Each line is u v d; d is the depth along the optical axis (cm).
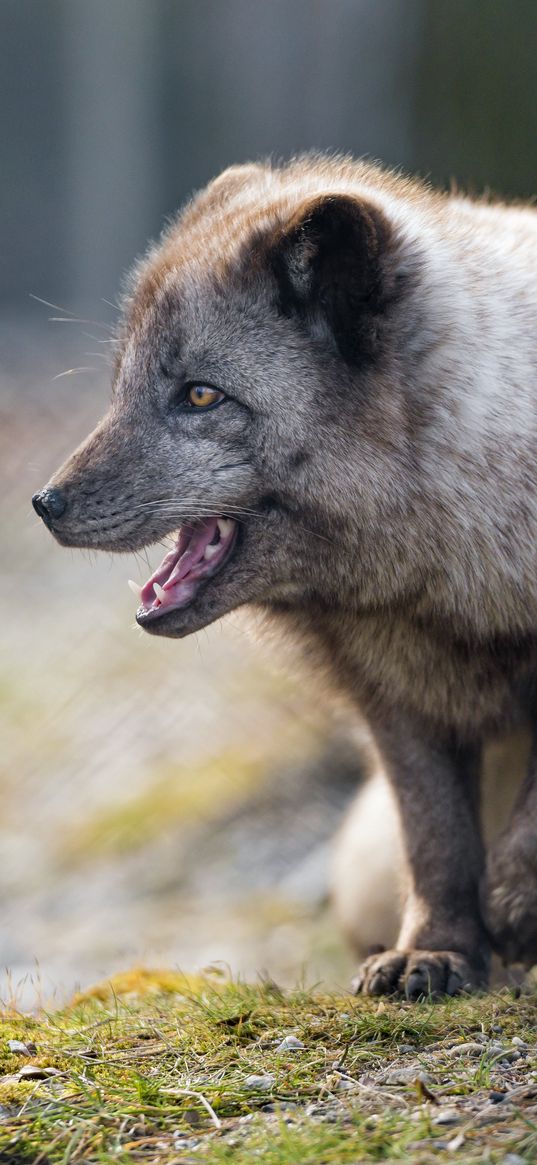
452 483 695
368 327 685
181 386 716
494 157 2567
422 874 762
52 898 1450
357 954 978
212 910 1382
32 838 1584
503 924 714
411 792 773
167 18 3142
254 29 3116
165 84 3172
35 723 1769
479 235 748
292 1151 475
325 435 693
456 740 770
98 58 3100
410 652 741
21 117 3372
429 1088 542
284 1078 563
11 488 2159
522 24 2558
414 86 2730
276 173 820
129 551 730
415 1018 643
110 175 3134
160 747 1712
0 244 3384
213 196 808
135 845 1534
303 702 1612
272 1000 709
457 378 697
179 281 720
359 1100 532
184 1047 622
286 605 763
